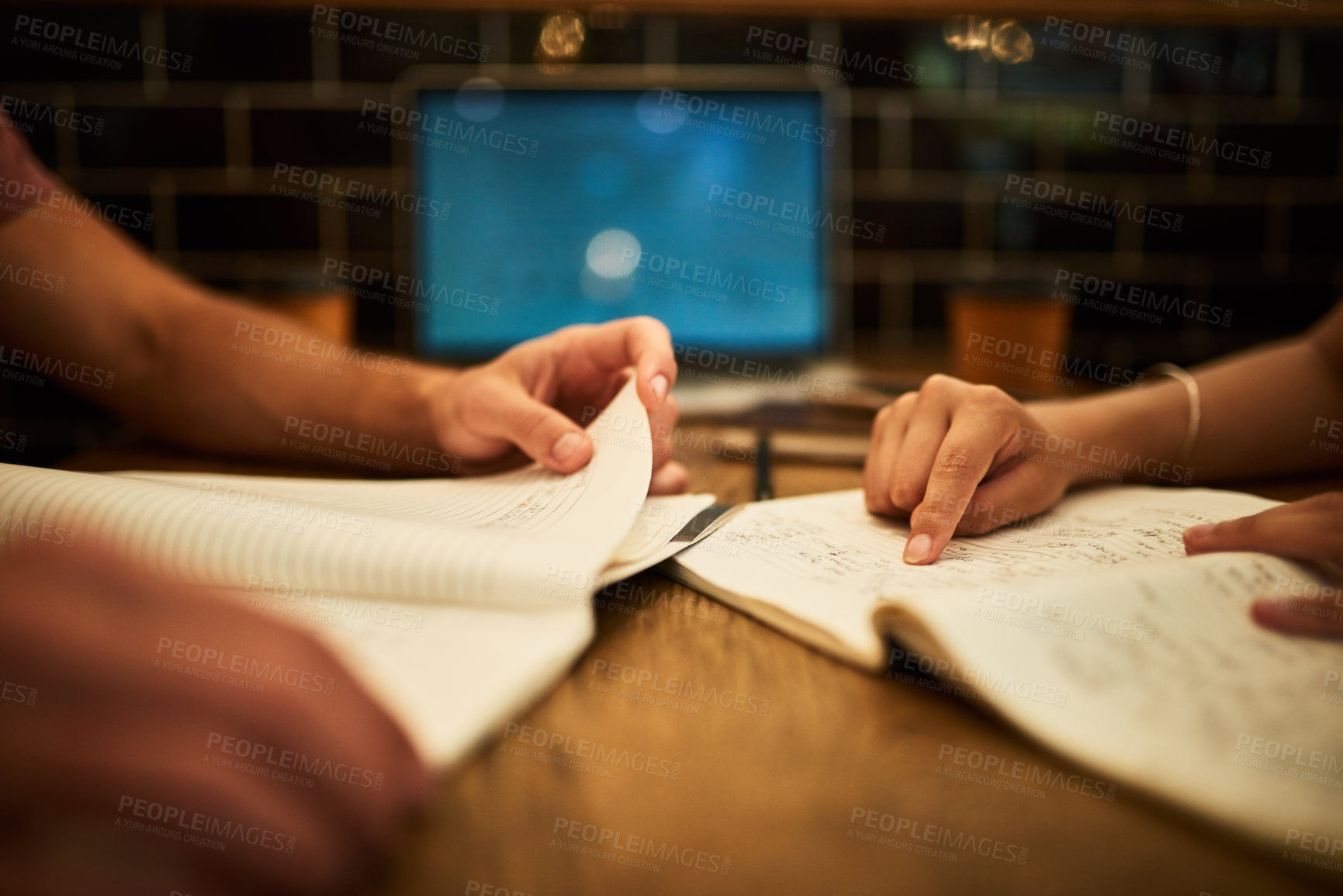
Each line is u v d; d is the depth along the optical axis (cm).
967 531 41
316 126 144
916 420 44
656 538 38
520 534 33
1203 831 19
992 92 151
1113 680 24
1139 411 54
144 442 69
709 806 20
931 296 155
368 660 24
